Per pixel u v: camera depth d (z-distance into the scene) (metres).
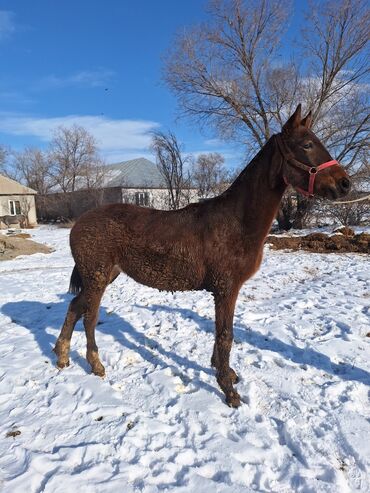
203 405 3.51
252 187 3.44
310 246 13.40
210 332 5.29
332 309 6.16
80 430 3.18
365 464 2.77
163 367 4.26
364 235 13.31
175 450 2.91
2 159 56.16
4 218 32.03
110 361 4.45
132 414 3.38
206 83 21.09
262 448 2.98
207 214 3.60
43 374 4.17
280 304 6.55
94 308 4.03
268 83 20.98
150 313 6.13
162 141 26.44
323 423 3.24
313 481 2.61
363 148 20.28
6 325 5.83
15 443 3.03
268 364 4.31
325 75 20.70
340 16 19.16
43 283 8.74
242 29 20.06
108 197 38.53
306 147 3.22
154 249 3.63
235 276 3.53
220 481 2.65
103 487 2.56
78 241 3.88
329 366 4.27
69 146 51.31
